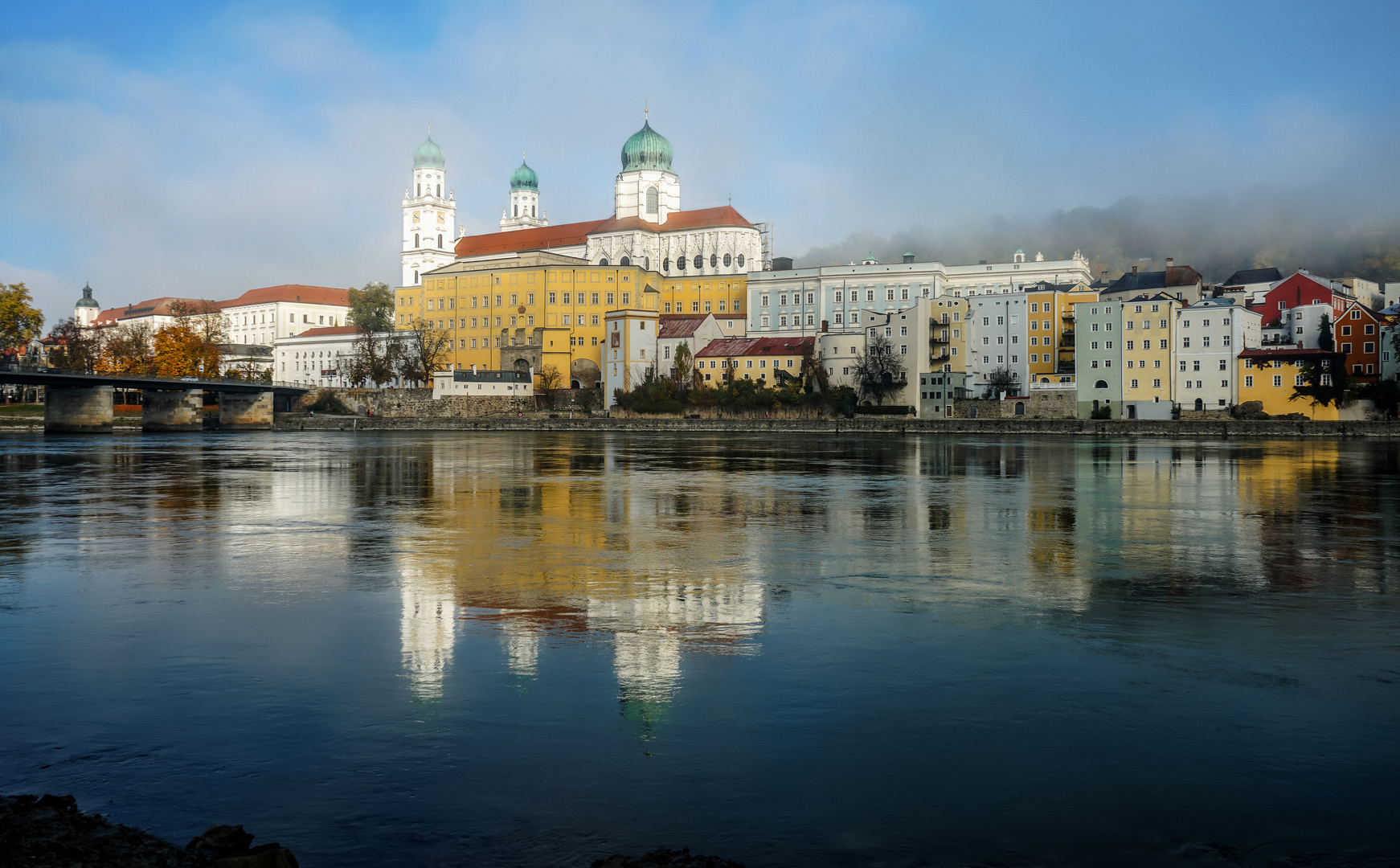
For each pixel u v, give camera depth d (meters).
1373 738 14.34
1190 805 12.13
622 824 11.52
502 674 17.41
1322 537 36.66
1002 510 46.12
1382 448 110.38
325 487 58.94
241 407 199.38
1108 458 90.62
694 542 34.91
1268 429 137.75
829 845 11.07
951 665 18.12
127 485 60.03
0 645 19.48
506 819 11.62
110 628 21.06
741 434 163.62
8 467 78.31
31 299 180.12
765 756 13.53
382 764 13.20
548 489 57.88
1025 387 179.38
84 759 13.37
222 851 10.19
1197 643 19.86
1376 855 10.92
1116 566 29.91
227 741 14.02
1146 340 160.12
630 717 15.06
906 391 179.62
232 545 34.16
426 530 38.50
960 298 183.50
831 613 22.73
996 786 12.62
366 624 21.38
